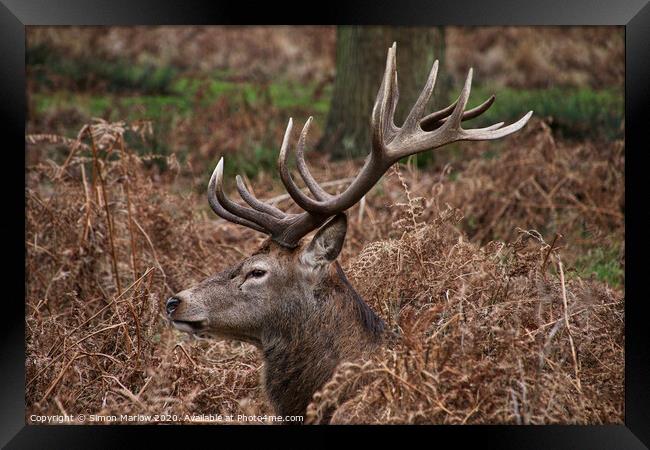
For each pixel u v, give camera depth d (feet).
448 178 55.11
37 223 41.14
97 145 42.47
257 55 97.19
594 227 44.80
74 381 31.73
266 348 31.09
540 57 89.20
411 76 63.31
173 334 35.94
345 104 64.95
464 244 33.47
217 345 36.06
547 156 52.06
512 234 47.52
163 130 63.62
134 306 33.94
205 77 84.28
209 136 64.54
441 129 29.55
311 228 30.32
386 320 32.94
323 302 30.19
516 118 69.05
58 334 33.45
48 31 83.46
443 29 64.59
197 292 30.99
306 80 92.48
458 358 27.43
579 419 28.22
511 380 27.27
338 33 66.03
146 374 31.99
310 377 30.37
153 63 90.53
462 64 91.35
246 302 30.73
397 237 40.37
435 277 32.76
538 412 27.61
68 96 75.56
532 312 31.04
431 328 30.09
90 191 41.86
